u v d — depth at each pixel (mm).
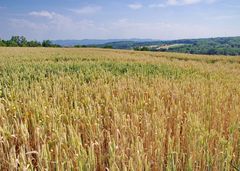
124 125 3225
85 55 24297
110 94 5648
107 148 3061
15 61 15445
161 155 2709
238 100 5785
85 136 3277
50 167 2445
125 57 22203
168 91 6160
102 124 3711
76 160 2414
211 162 2748
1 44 85062
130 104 4656
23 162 2285
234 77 10836
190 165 2527
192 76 10312
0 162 2641
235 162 2887
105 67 12391
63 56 21344
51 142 2820
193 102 5059
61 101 5141
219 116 4219
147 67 12641
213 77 10430
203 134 3178
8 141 2947
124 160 2436
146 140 3061
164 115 3951
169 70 11945
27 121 3756
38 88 5926
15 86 6480
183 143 3217
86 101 4906
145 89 6328
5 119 3521
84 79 8664
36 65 12508
